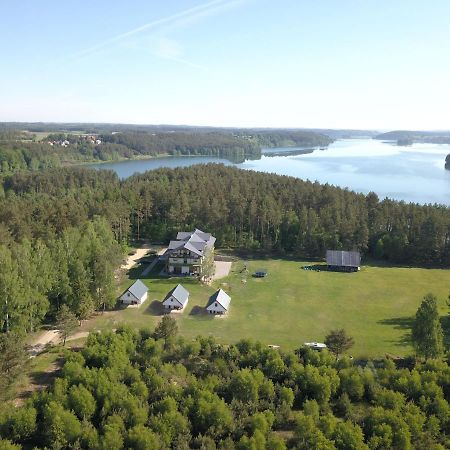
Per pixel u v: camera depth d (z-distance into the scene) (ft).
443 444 152.25
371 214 432.25
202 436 153.28
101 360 189.98
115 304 274.98
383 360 202.59
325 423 154.61
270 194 456.04
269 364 190.70
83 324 250.98
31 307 226.99
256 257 392.47
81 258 268.41
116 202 414.82
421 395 173.17
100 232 327.26
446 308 281.33
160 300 288.92
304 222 401.08
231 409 164.25
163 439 147.74
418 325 203.92
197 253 334.65
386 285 327.26
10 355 175.42
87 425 151.02
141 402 163.63
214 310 269.23
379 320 263.70
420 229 391.86
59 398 160.15
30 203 402.72
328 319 264.31
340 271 359.46
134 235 428.97
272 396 174.09
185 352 205.67
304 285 323.57
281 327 252.42
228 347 215.10
